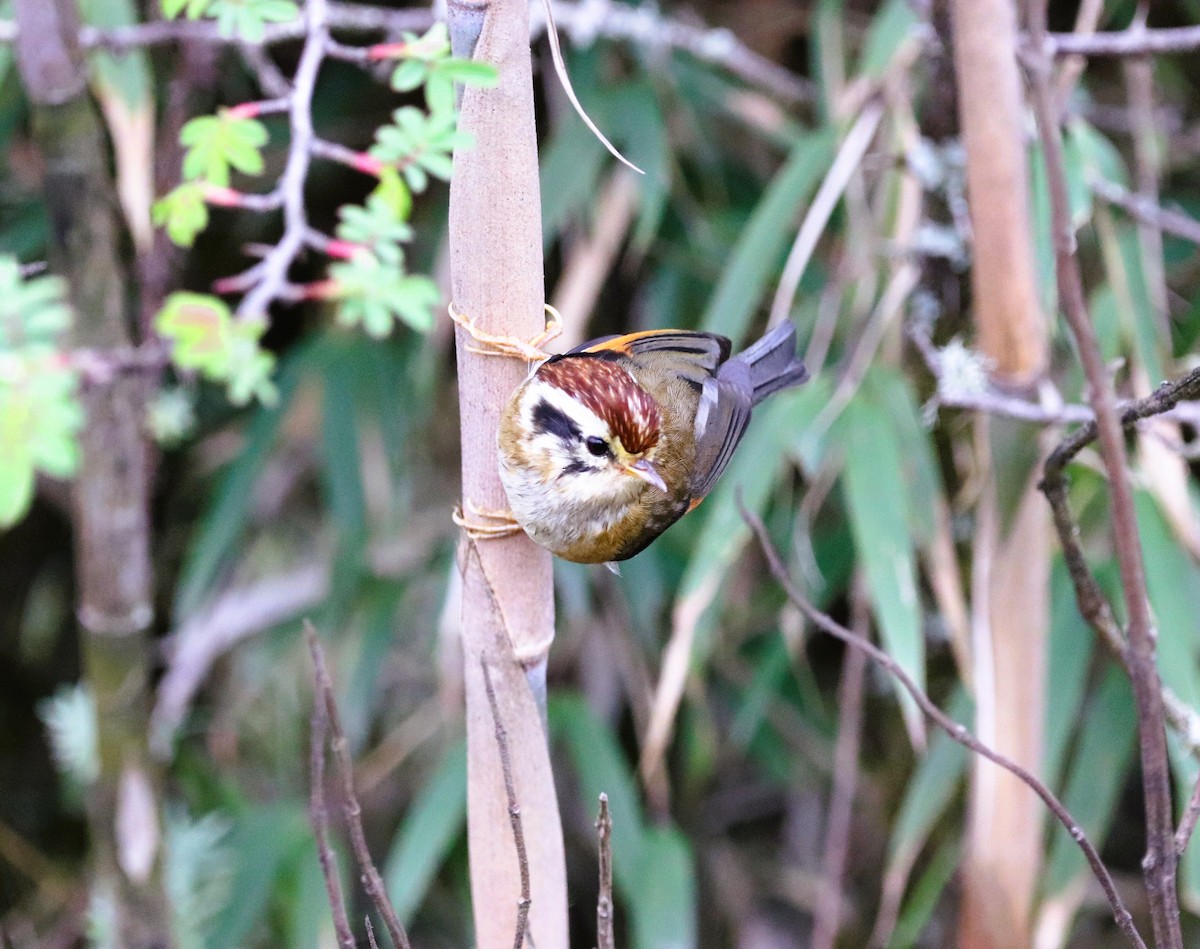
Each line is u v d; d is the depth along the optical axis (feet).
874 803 29.01
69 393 15.14
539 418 16.17
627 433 17.01
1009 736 20.26
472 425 13.43
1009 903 20.45
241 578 33.09
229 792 29.71
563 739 28.40
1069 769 26.99
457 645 27.53
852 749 22.99
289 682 32.58
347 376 27.20
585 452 16.58
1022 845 20.36
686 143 28.04
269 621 30.45
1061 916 21.94
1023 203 18.60
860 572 23.17
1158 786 11.50
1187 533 20.70
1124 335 22.81
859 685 22.97
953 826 25.96
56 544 32.73
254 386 15.19
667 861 25.57
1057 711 22.63
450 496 31.01
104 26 21.36
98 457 20.02
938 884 24.76
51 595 33.12
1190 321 25.38
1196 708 20.59
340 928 12.35
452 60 12.00
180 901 25.35
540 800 13.83
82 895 30.58
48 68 17.99
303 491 34.60
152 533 31.83
